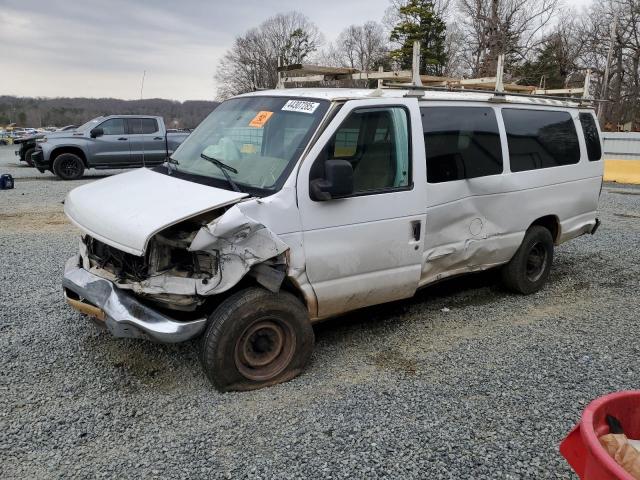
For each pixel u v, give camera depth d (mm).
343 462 3012
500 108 5297
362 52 63969
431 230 4602
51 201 12250
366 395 3750
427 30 44562
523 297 5938
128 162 17094
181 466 2971
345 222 4008
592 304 5734
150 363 4172
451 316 5324
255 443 3182
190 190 3779
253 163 4023
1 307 5258
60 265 6848
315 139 3895
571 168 6062
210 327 3623
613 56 40875
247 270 3514
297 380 3961
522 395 3783
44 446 3145
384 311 5434
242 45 67250
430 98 4645
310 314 4070
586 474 1845
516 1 39156
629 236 9102
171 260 3615
